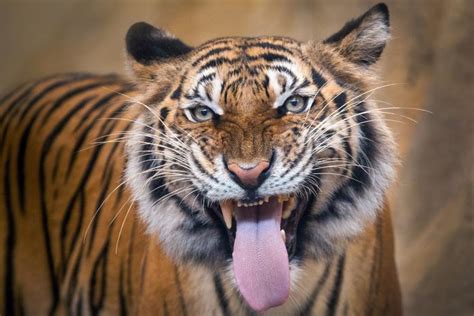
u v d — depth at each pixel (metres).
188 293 5.41
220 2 10.32
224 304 5.43
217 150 4.76
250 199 4.79
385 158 5.14
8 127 7.12
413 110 7.86
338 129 4.89
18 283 6.79
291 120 4.77
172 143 4.95
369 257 5.46
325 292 5.41
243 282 4.99
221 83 4.86
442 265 7.32
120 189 6.07
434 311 7.31
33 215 6.73
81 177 6.49
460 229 7.24
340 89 4.96
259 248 5.00
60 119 6.86
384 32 5.11
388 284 5.71
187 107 4.92
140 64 5.26
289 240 5.15
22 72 11.55
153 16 10.86
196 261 5.35
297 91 4.82
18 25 11.84
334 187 5.04
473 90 7.32
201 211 5.16
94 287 6.21
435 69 7.72
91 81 7.13
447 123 7.46
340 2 9.20
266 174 4.70
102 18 11.38
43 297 6.72
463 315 7.19
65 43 11.50
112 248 6.04
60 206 6.58
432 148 7.54
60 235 6.57
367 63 5.14
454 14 7.45
